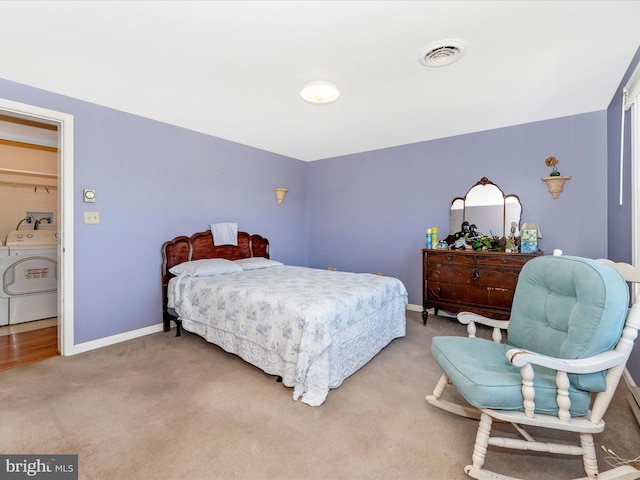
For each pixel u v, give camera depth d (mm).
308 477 1316
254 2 1493
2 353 2605
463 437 1575
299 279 2898
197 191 3559
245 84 2367
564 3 1514
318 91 2453
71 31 1722
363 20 1629
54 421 1679
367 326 2408
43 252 3580
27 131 3555
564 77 2277
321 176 4996
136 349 2701
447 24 1667
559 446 1311
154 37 1780
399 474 1335
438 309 3701
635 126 2068
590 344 1269
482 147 3537
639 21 1646
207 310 2668
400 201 4172
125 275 2934
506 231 3379
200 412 1773
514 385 1279
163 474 1325
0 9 1536
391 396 1965
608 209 2861
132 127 2971
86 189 2660
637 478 1219
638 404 1729
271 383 2115
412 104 2768
